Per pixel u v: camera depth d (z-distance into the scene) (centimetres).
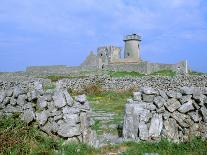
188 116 1090
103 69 5881
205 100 1073
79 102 1070
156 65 5862
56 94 1064
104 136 1243
